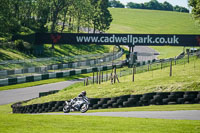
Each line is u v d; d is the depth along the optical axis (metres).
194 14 195.50
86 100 58.47
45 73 166.50
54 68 173.88
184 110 50.25
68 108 60.16
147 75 110.06
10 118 43.41
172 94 57.44
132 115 47.94
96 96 75.50
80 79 162.75
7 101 115.38
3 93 128.50
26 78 150.75
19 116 45.69
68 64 183.00
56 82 154.75
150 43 194.00
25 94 127.69
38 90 135.62
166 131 33.41
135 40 195.62
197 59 128.88
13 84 145.12
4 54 186.00
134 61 189.00
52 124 38.47
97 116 45.59
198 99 56.12
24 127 36.53
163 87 69.44
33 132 33.66
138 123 38.31
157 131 33.50
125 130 34.38
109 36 197.38
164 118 43.41
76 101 59.03
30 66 168.75
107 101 63.75
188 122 38.28
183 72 100.94
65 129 35.34
